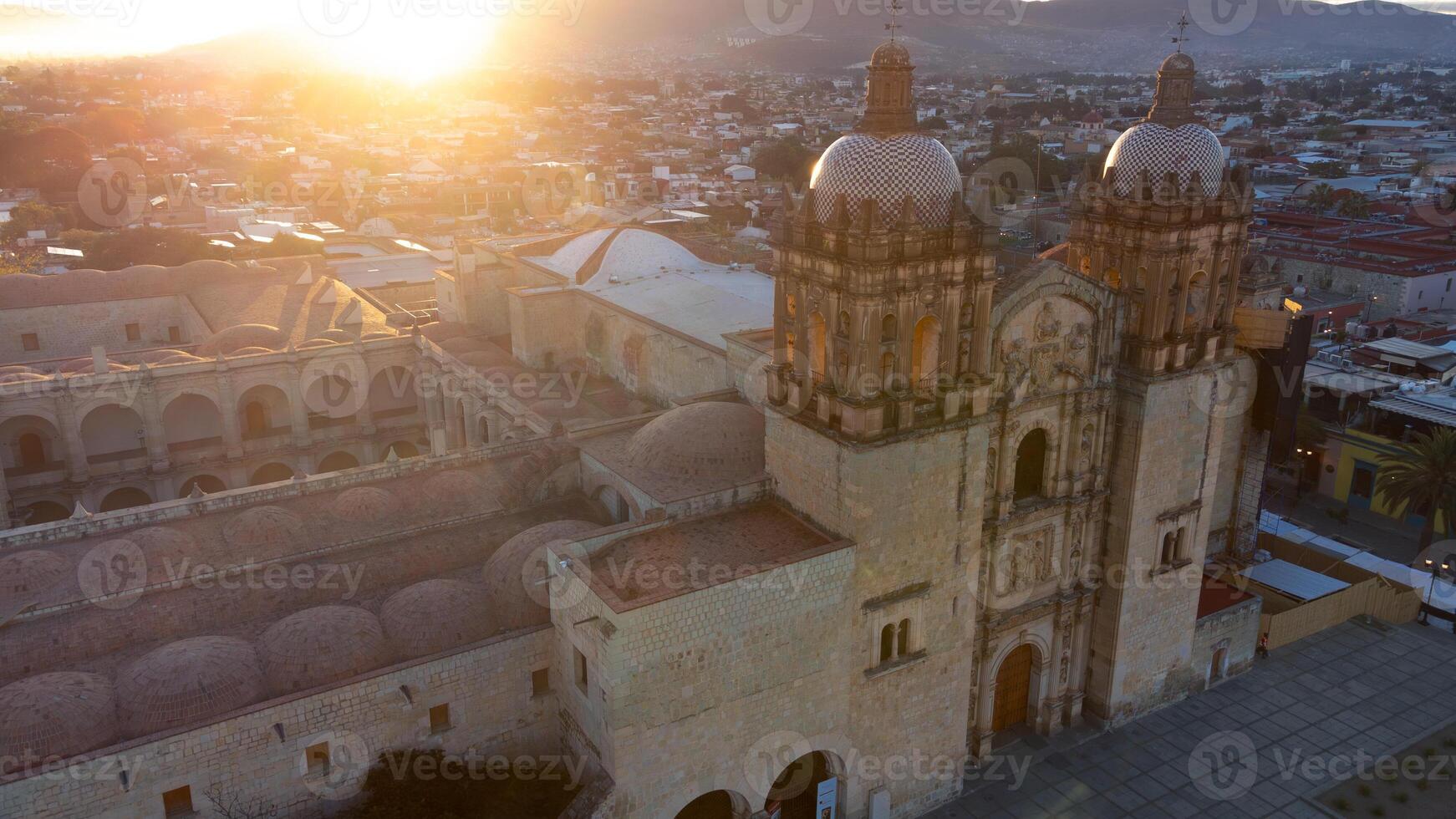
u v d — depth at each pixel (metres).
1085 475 55.03
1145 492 55.72
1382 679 64.88
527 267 96.06
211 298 107.44
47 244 168.75
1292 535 79.94
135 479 85.25
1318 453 93.31
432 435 68.12
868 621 47.41
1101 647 58.41
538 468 60.97
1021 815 52.28
